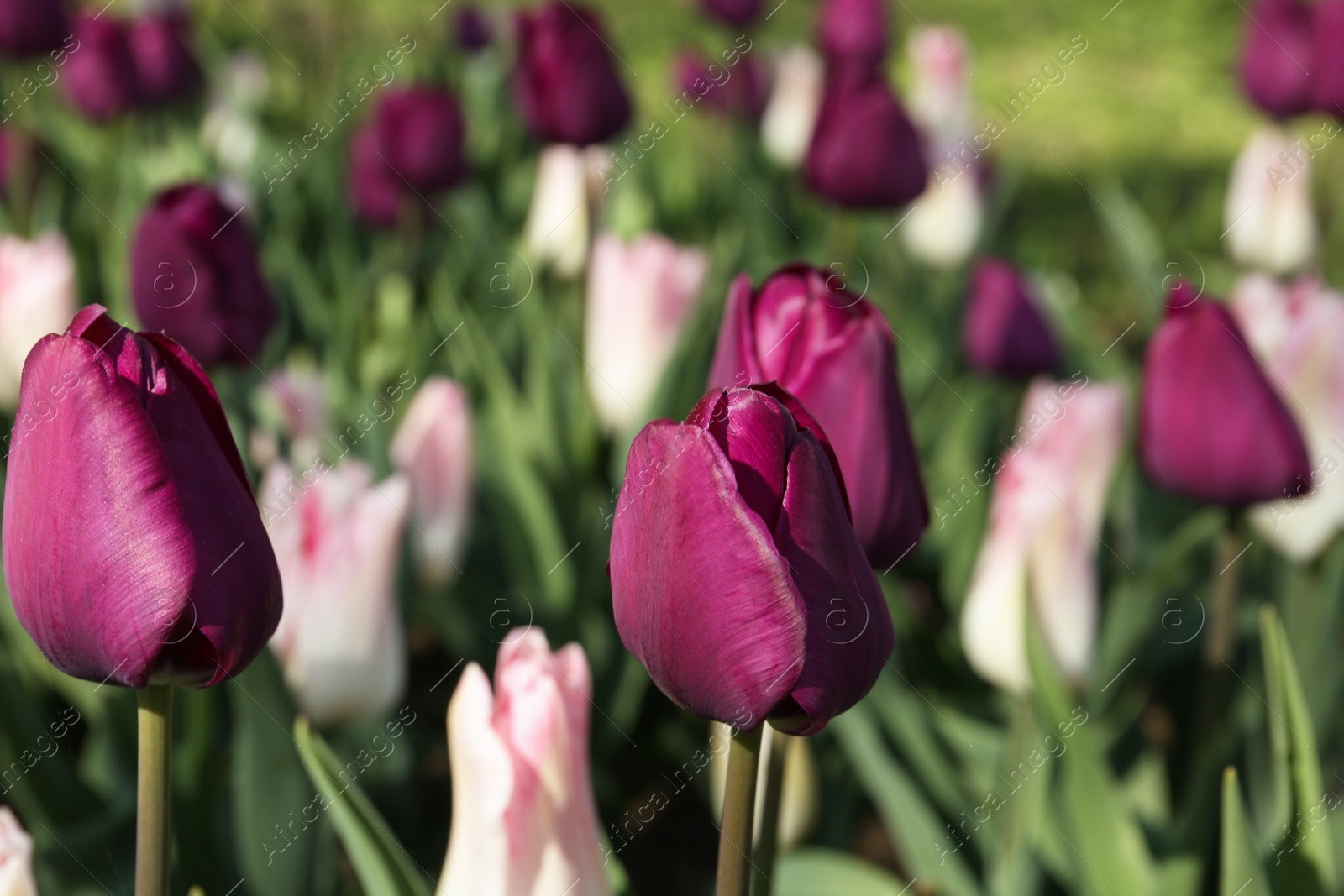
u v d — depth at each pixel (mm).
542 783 525
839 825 898
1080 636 746
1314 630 935
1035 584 731
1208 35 3750
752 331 543
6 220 1479
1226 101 3297
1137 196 2477
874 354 527
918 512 552
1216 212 2105
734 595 447
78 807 743
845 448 533
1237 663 1007
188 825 678
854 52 1741
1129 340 1739
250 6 2508
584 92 1200
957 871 741
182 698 745
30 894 533
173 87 1580
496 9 2602
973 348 1175
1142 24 3812
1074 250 2260
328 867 757
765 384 462
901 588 1137
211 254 802
